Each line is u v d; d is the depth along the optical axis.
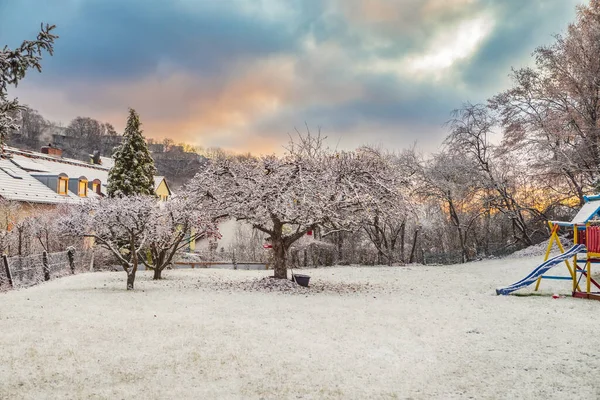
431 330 8.28
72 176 34.72
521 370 5.91
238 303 11.40
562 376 5.62
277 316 9.57
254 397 4.91
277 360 6.27
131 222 14.34
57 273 19.95
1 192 25.81
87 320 8.83
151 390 5.07
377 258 31.62
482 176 29.73
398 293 14.05
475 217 31.45
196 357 6.34
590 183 24.28
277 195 14.86
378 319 9.32
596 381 5.41
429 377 5.66
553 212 29.55
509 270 20.09
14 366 5.84
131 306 10.70
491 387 5.30
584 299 11.90
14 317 9.10
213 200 16.47
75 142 74.38
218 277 19.66
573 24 25.41
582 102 23.95
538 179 26.94
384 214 16.02
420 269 24.61
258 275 21.14
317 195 14.63
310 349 6.87
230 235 41.12
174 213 17.58
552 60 25.20
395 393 5.10
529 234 31.08
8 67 6.22
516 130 27.36
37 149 65.38
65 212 25.16
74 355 6.36
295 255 29.50
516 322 8.94
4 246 20.31
